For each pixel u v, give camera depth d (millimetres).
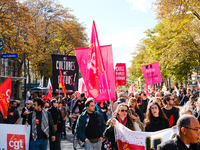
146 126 5344
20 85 51438
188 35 23781
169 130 4934
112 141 5031
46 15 32531
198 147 2750
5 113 6707
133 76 66812
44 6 32375
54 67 11406
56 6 33469
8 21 19609
